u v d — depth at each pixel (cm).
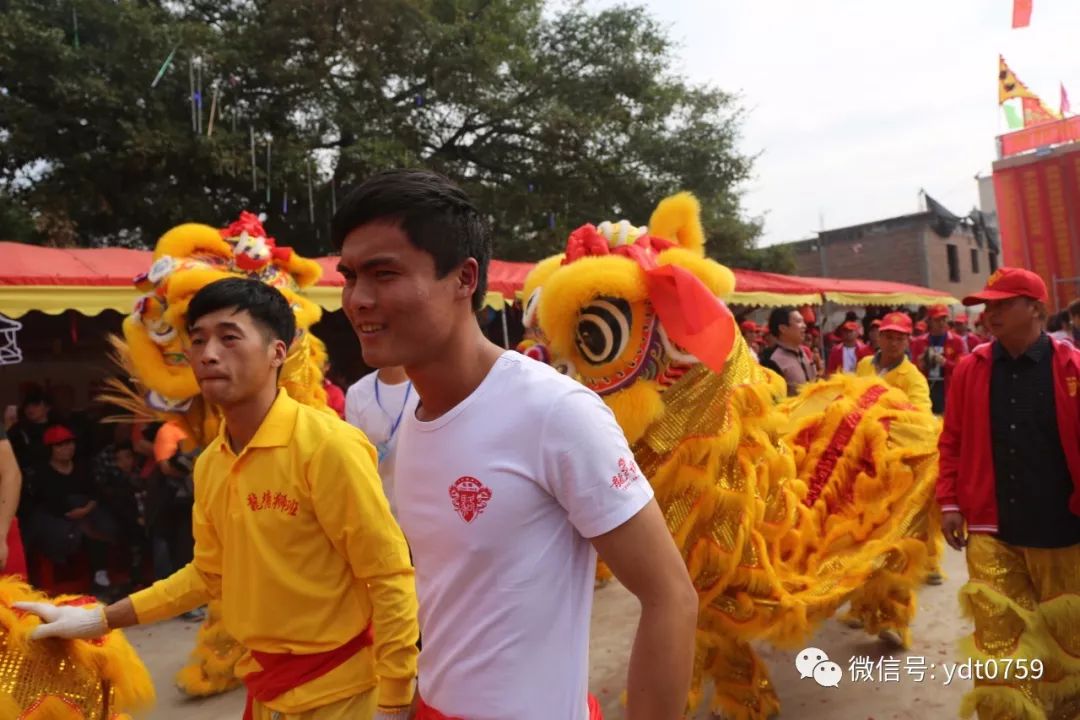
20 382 808
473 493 120
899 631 381
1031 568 277
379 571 178
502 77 1381
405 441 134
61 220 1057
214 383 189
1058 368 269
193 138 1057
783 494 302
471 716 122
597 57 1448
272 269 379
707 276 277
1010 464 275
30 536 509
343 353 1052
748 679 303
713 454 264
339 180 1219
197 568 206
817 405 386
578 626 125
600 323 260
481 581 121
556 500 121
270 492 183
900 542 325
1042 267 1502
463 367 125
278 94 1191
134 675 213
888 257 2628
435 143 1413
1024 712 259
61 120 1044
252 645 186
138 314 362
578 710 124
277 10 1145
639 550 117
